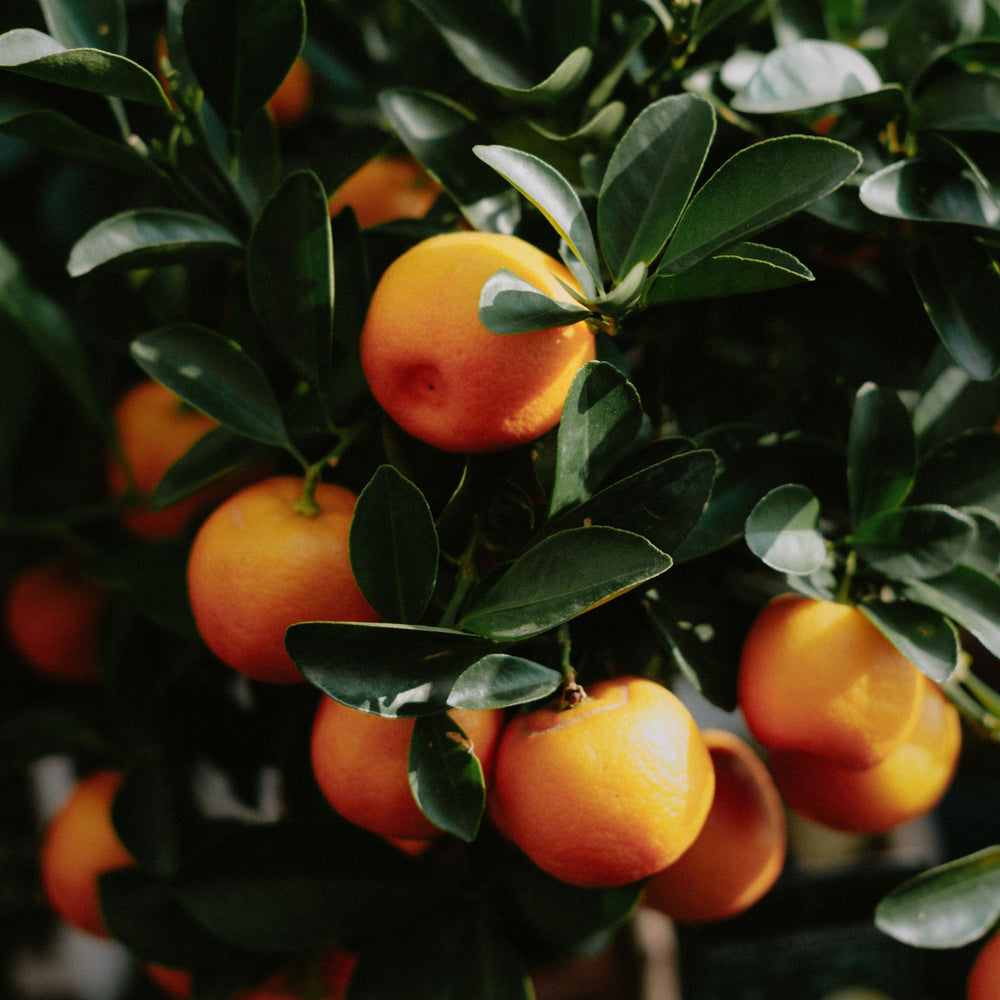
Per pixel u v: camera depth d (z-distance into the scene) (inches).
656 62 17.0
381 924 16.2
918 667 14.6
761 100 15.3
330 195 16.8
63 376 18.1
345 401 15.9
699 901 16.6
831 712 14.9
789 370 17.0
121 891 17.0
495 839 16.7
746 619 16.4
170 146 16.1
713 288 14.5
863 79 15.6
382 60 20.2
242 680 18.3
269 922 16.0
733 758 17.2
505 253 14.4
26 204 20.7
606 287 15.6
